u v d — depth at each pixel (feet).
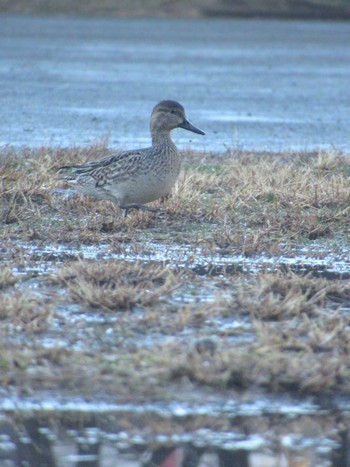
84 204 57.16
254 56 168.66
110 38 196.65
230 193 61.05
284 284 41.88
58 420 30.99
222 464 28.94
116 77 134.31
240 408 31.81
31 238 51.24
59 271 43.55
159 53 169.99
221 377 32.65
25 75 133.39
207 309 38.75
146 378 32.78
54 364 33.71
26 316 37.50
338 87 129.29
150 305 39.88
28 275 43.96
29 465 28.66
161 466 28.76
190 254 49.01
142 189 53.52
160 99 113.09
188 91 120.98
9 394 32.09
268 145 83.41
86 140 83.30
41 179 62.28
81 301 40.01
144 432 30.48
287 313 38.93
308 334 35.96
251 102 112.68
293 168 68.44
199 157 73.36
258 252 49.83
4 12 253.03
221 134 89.45
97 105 106.52
